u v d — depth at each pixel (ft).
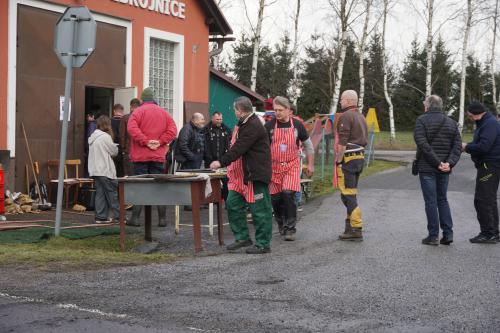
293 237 31.40
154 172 34.81
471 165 81.25
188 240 31.60
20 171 41.86
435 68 208.85
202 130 43.55
